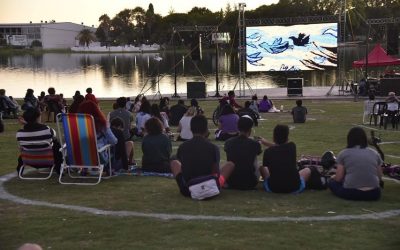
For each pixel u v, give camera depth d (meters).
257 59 38.56
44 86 54.94
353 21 74.44
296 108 21.05
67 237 6.28
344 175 7.91
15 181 9.52
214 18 137.25
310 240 6.07
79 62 111.88
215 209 7.38
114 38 182.38
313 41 37.75
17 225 6.77
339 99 34.56
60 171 9.45
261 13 107.88
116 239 6.18
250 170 8.38
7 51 178.50
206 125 8.14
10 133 17.41
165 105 20.69
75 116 9.00
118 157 10.07
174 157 10.06
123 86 53.41
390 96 19.11
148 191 8.56
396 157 12.38
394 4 117.06
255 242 6.01
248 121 8.44
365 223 6.71
